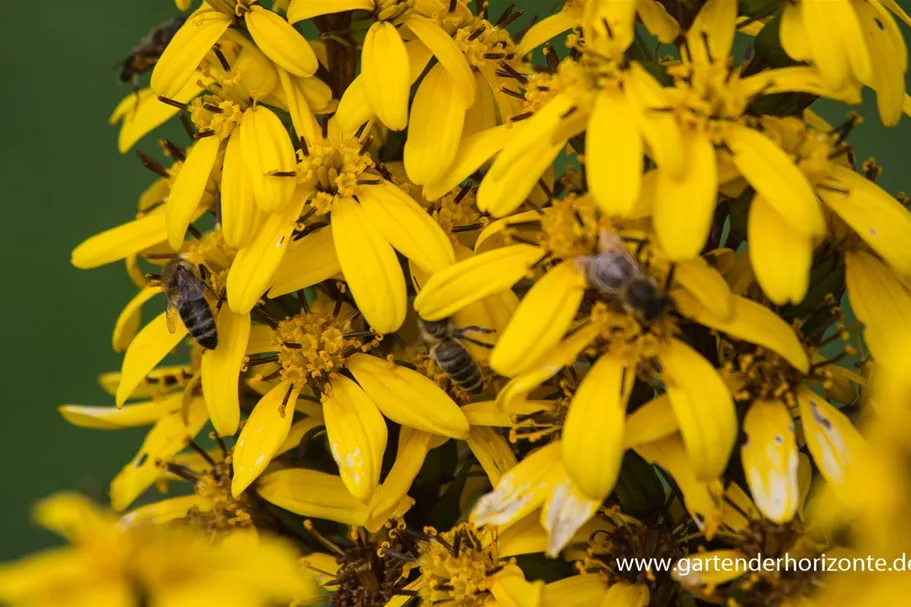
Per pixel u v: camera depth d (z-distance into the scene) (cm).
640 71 27
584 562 28
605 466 26
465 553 28
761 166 26
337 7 28
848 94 27
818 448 27
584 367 28
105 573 24
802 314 28
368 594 29
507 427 29
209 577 24
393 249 28
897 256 27
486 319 28
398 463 29
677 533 28
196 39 29
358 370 29
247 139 29
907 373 26
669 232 26
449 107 28
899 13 29
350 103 28
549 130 27
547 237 27
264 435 28
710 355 28
